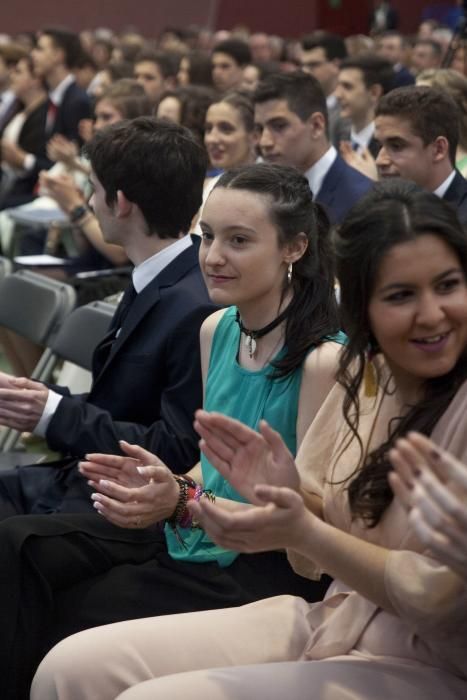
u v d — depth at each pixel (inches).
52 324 165.6
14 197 353.4
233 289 105.3
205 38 590.9
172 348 122.4
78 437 121.3
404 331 80.9
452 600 78.1
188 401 120.4
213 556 107.8
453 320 80.8
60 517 108.6
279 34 761.6
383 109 177.2
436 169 176.9
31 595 103.9
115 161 126.9
